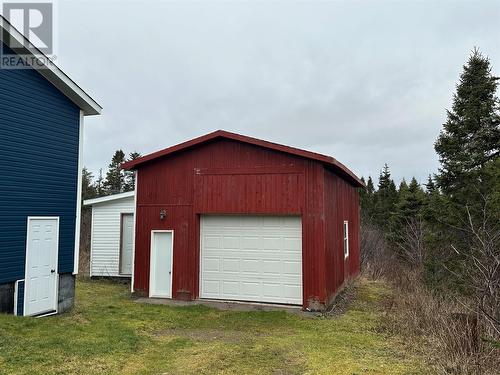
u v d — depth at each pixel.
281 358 5.66
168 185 10.69
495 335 5.03
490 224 8.89
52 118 8.22
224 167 10.18
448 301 7.78
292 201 9.50
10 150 7.19
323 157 9.07
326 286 9.23
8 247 7.09
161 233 10.67
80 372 4.70
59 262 8.30
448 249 11.91
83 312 8.45
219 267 10.20
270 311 8.89
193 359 5.51
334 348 6.16
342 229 12.20
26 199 7.51
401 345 6.29
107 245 14.09
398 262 17.98
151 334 6.95
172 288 10.34
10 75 7.24
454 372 4.80
